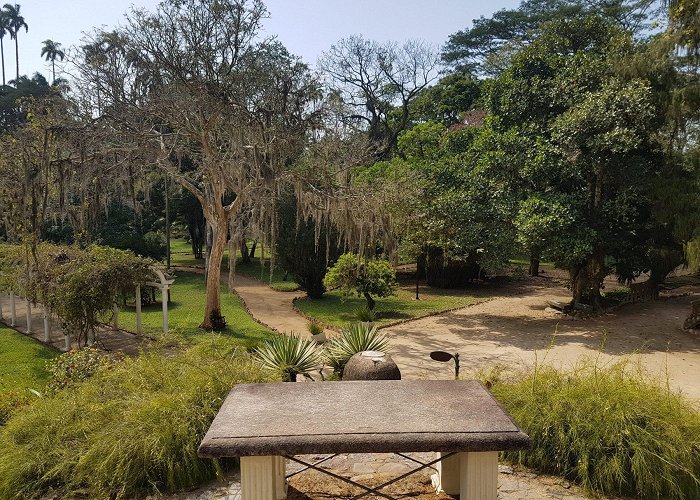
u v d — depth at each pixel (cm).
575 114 1396
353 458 605
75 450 556
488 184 1578
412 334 1424
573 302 1689
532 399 614
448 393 470
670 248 1705
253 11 1406
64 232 2344
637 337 1316
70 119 1381
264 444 363
